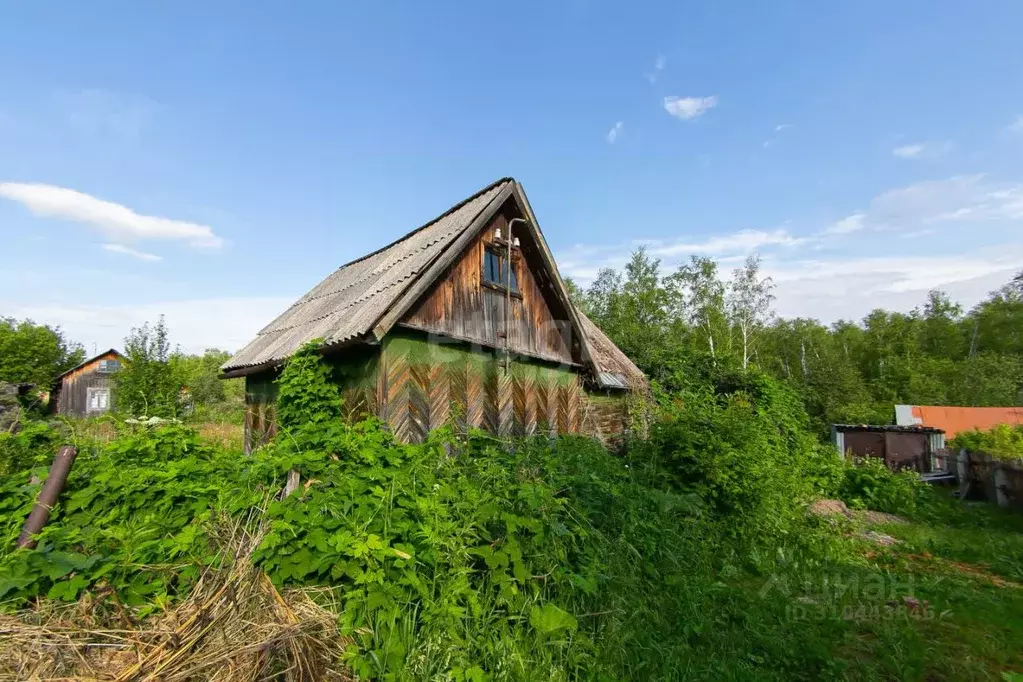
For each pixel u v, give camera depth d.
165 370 17.48
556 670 3.15
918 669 3.61
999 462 11.53
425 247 8.10
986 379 35.81
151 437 5.32
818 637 4.00
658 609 4.15
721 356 14.74
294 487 3.87
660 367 14.96
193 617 2.82
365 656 2.87
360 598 3.11
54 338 38.25
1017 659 3.96
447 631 3.13
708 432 7.65
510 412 8.35
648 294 29.77
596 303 31.67
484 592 3.61
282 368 7.72
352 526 3.46
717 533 6.41
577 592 3.97
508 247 8.38
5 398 13.92
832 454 12.09
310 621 2.91
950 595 5.15
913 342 45.81
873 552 7.12
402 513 3.67
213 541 3.54
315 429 4.88
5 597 3.08
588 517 5.14
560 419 9.71
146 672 2.56
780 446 10.41
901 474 12.23
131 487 4.12
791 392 13.71
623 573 4.37
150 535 3.67
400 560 3.25
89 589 3.23
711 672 3.37
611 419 11.21
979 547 7.58
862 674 3.57
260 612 2.98
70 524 3.87
